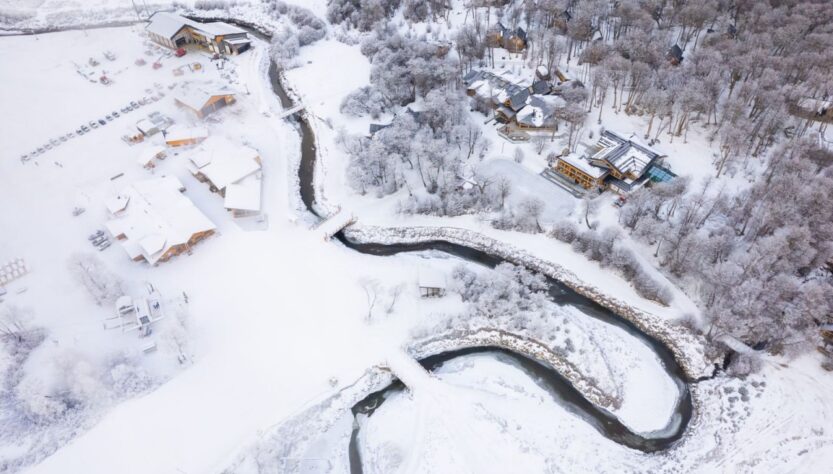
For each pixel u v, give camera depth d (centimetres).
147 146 14188
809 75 12888
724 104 12862
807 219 9969
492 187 12269
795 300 9312
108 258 11444
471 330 10100
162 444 8531
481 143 13262
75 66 17538
